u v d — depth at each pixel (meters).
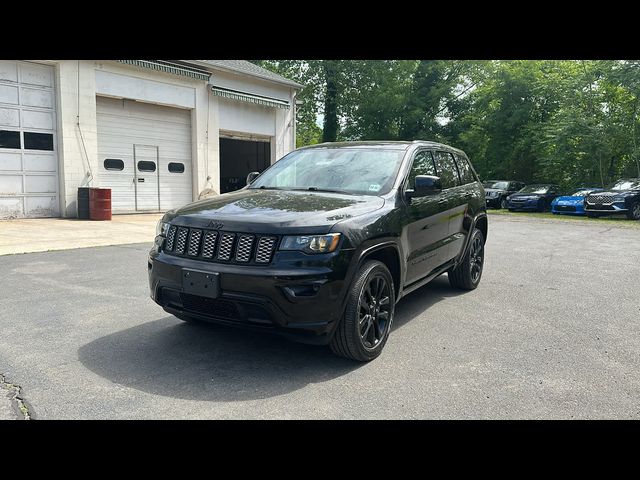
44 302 5.62
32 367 3.79
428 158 5.62
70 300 5.72
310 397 3.39
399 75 38.81
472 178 6.91
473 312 5.66
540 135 31.34
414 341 4.62
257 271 3.53
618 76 24.23
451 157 6.34
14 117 13.46
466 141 36.41
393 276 4.59
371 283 4.11
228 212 3.93
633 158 27.69
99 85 15.09
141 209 17.12
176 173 18.20
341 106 39.41
